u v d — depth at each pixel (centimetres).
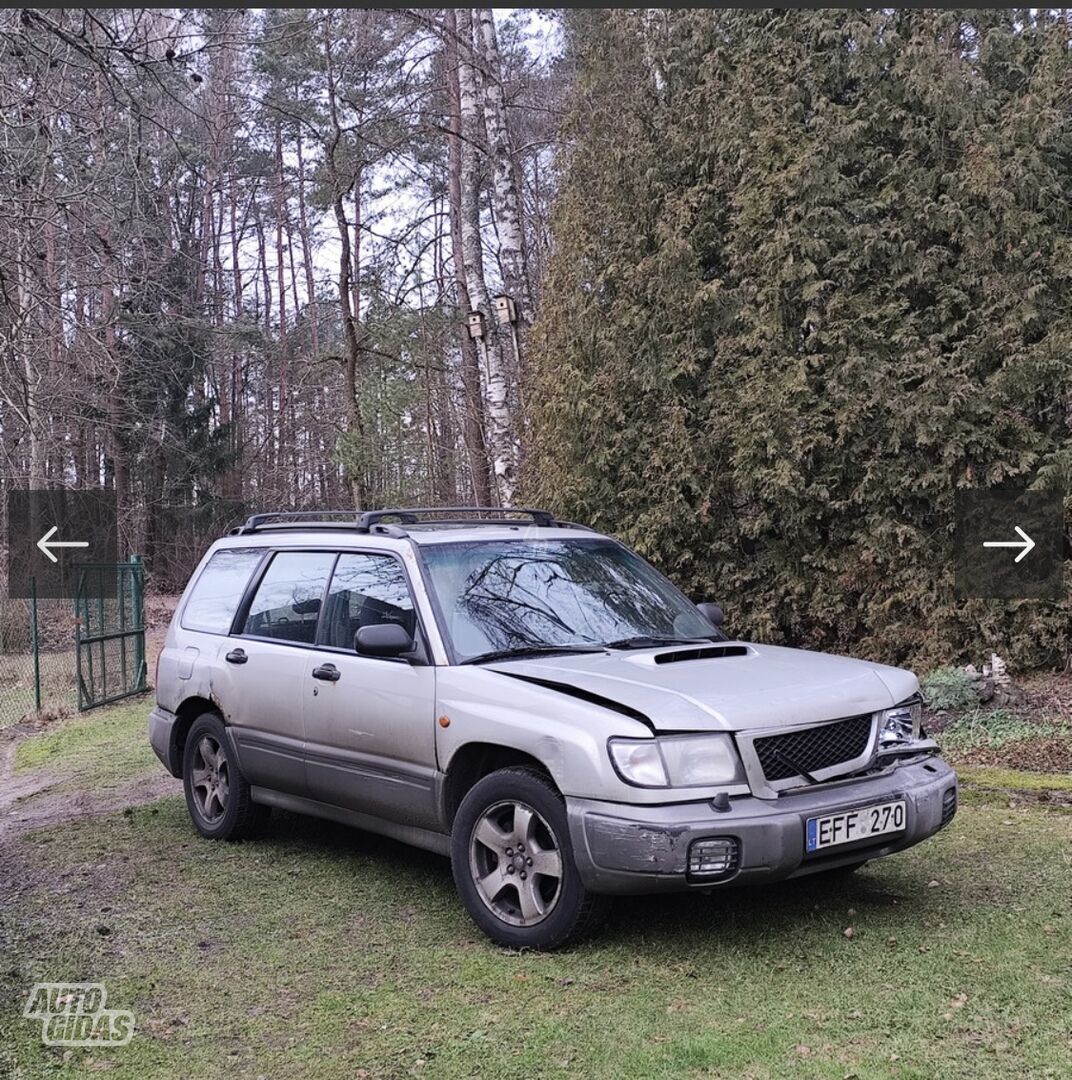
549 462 1138
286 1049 375
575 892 430
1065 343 867
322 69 2052
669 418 1030
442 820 493
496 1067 352
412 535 561
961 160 914
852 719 454
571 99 1255
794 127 986
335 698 551
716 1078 338
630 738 418
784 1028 368
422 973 434
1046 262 890
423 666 505
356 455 1927
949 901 489
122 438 3212
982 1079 329
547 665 485
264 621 630
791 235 966
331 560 597
